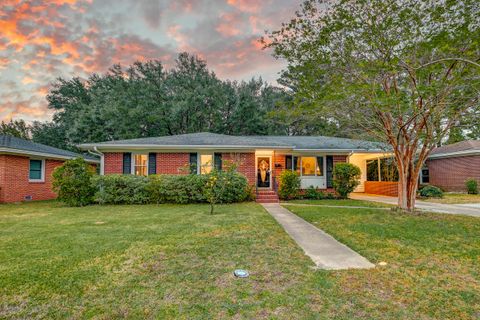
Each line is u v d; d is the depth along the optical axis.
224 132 26.92
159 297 2.84
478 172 15.68
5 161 12.40
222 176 10.20
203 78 27.25
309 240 5.16
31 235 5.47
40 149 14.41
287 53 8.02
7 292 2.94
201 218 7.52
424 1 6.66
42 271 3.51
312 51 7.81
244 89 28.11
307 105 7.88
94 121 23.58
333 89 7.26
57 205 11.11
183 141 13.61
